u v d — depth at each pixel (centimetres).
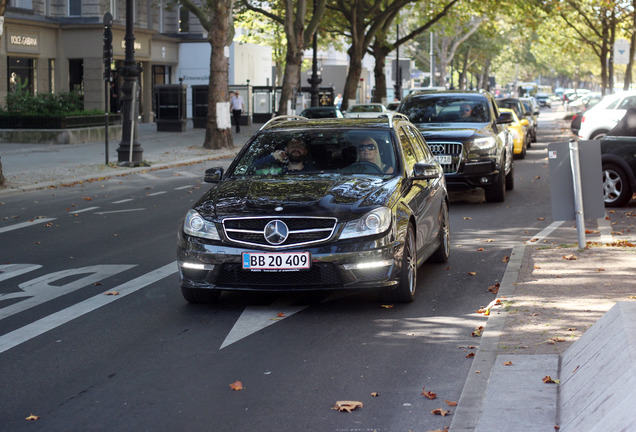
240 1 4231
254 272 779
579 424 459
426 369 623
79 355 677
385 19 4681
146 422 529
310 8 4844
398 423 519
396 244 789
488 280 930
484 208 1552
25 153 2811
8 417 542
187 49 5650
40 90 4422
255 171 895
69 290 913
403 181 866
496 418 500
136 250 1152
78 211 1566
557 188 1038
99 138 3438
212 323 768
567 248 1055
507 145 1750
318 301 845
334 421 524
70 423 530
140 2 4947
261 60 6291
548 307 756
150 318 791
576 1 4950
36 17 4341
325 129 940
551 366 586
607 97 2620
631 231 1226
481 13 5103
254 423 524
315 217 772
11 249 1177
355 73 4572
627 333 505
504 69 13512
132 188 1972
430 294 866
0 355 680
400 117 1027
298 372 623
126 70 2461
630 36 5116
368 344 692
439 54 7806
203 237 794
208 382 604
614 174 1512
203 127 4669
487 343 656
